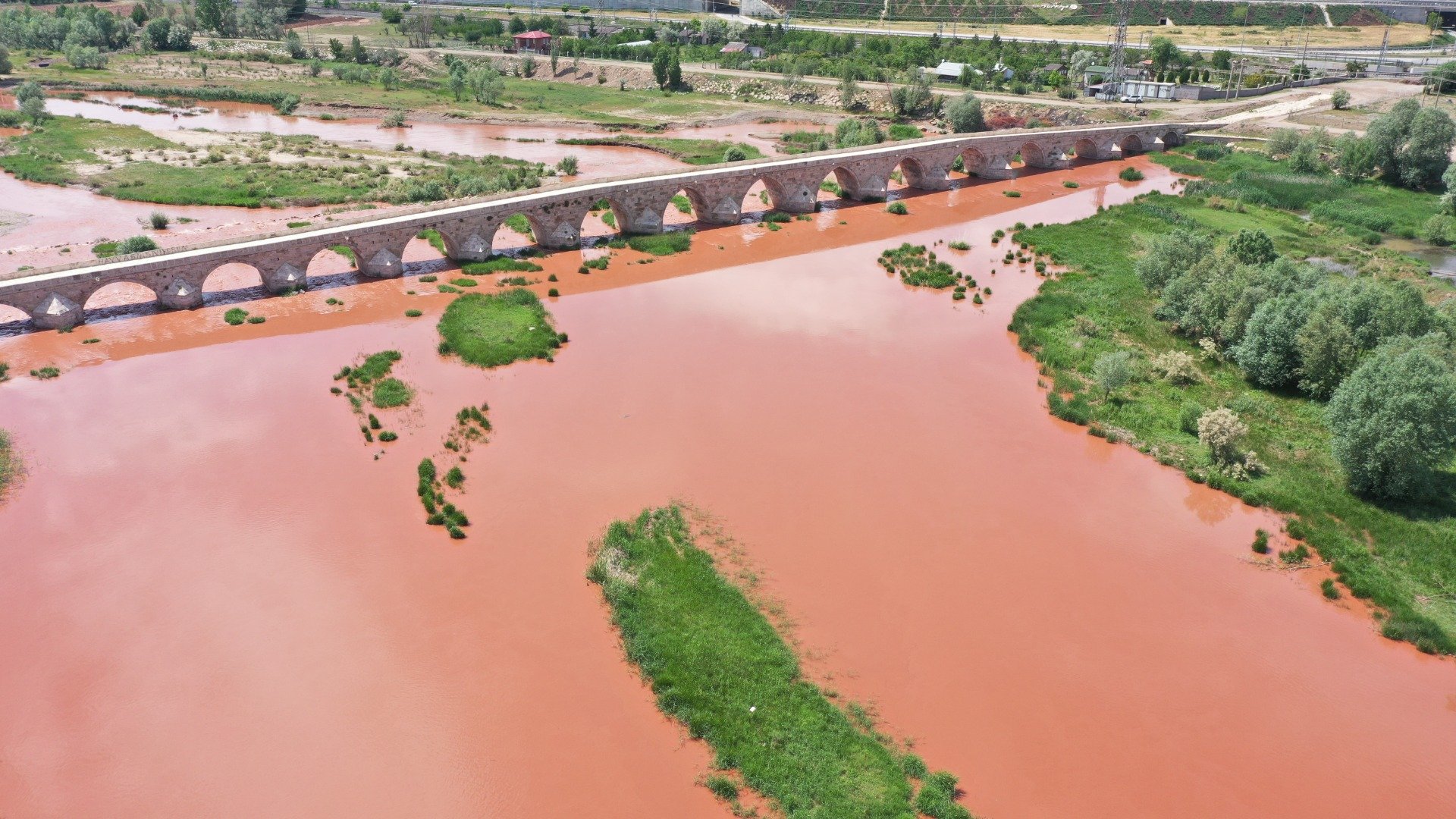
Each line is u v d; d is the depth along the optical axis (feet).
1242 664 146.41
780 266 317.01
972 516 180.86
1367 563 168.66
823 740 128.36
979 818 118.32
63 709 133.69
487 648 144.46
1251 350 231.91
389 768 124.67
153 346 242.17
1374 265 310.65
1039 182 442.91
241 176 385.29
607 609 153.48
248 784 122.42
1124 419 215.10
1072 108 542.57
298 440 199.93
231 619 149.79
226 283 285.64
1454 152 422.00
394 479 187.01
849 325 268.21
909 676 141.79
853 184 399.85
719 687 136.77
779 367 239.71
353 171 399.85
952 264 318.65
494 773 124.06
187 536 168.76
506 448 198.90
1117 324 266.77
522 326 254.88
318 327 255.50
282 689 136.87
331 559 163.43
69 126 466.29
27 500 178.60
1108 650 148.25
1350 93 551.18
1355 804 122.83
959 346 254.88
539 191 321.93
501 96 625.00
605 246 329.93
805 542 171.73
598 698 136.05
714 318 270.87
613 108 597.93
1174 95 579.89
